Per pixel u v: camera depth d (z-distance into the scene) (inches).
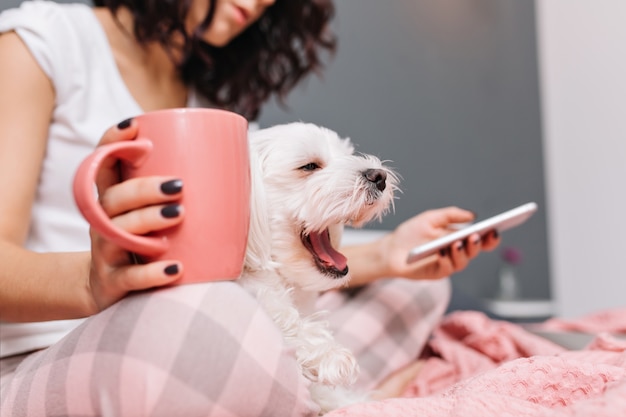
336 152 33.3
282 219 29.8
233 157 18.3
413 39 91.0
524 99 106.3
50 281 20.9
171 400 17.2
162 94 43.6
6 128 30.4
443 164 92.8
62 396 18.4
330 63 80.2
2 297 22.0
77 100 34.7
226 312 18.4
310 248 30.9
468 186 95.9
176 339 17.6
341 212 29.3
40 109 32.4
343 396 28.0
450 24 96.3
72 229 34.1
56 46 33.5
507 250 96.7
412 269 38.6
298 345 24.7
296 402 19.5
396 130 87.2
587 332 48.0
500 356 41.1
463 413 17.6
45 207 34.2
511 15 106.0
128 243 16.8
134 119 17.7
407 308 43.9
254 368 18.3
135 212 17.1
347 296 45.5
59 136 34.5
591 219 100.1
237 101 51.7
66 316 21.8
